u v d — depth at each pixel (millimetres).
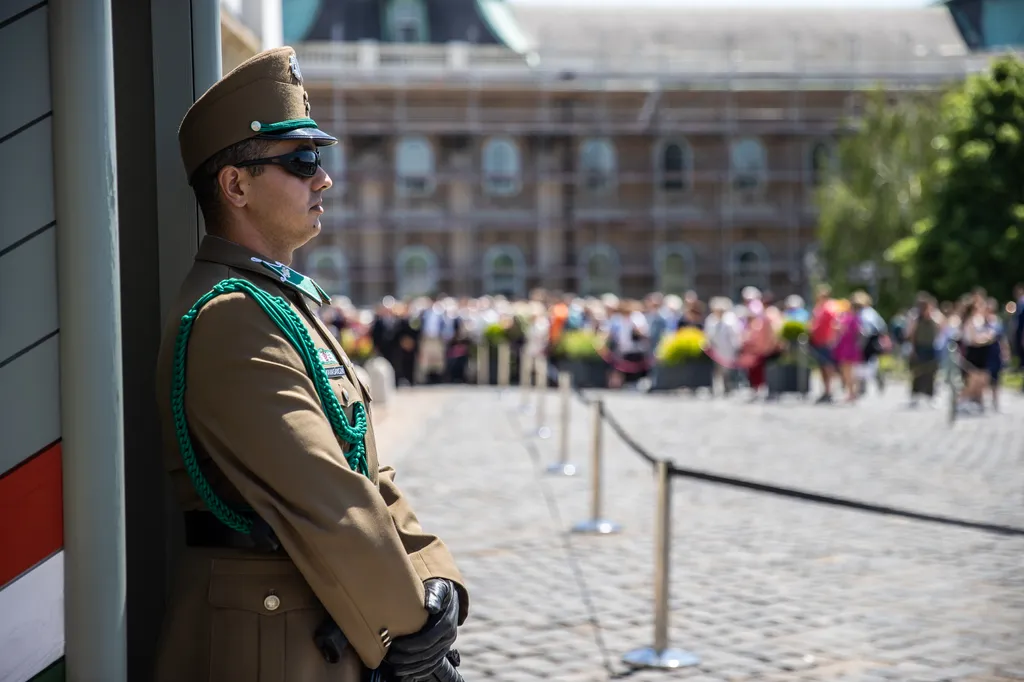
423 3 54875
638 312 26453
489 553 7320
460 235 50375
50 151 1855
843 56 59406
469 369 27203
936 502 9430
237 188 2029
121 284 2297
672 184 51969
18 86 1832
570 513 8797
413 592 1881
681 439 14469
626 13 62906
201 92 2295
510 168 51281
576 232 51375
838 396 22750
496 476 10859
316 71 49531
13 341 1842
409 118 50500
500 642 5324
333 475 1842
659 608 5066
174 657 1953
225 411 1842
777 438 14570
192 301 1974
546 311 28359
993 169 40000
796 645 5297
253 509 1922
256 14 4949
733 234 52062
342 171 49719
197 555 1965
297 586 1917
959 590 6367
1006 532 4141
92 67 1854
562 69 51562
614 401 21484
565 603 6059
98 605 1892
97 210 1865
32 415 1858
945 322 22422
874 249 41562
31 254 1849
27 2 1831
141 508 2285
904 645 5289
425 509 8953
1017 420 17016
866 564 7039
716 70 52125
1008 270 39719
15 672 1855
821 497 4164
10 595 1853
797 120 51938
